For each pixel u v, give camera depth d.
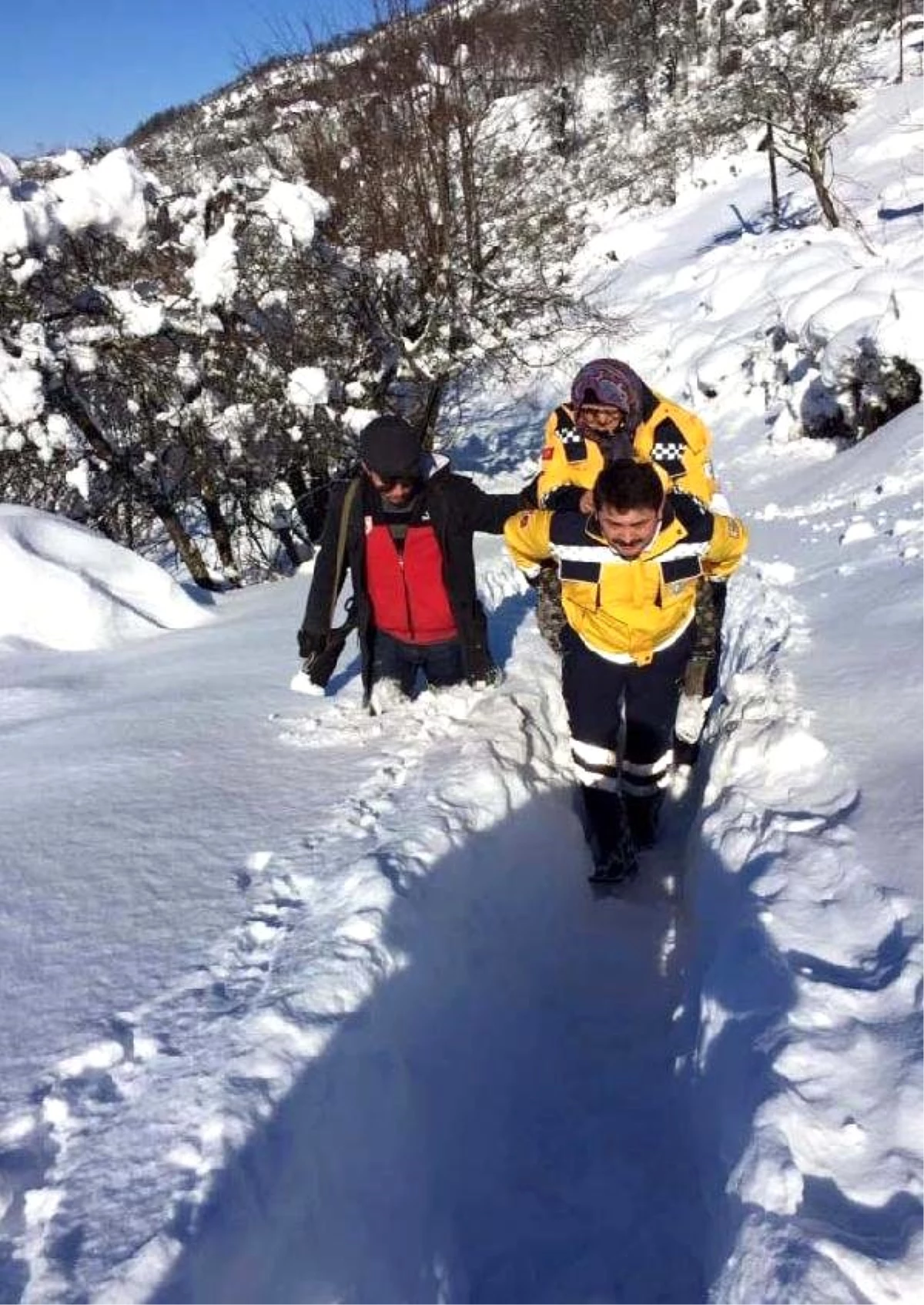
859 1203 1.94
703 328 19.66
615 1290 2.52
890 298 10.91
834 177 24.78
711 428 15.34
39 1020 2.66
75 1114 2.32
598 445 3.97
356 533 4.47
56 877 3.44
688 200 32.44
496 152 15.04
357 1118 2.51
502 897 3.70
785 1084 2.19
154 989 2.78
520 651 5.59
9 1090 2.40
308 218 11.81
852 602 5.26
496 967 3.44
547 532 3.66
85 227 10.73
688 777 4.53
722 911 3.12
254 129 15.29
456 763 4.13
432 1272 2.48
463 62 14.55
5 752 4.96
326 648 4.81
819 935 2.64
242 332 12.38
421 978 3.04
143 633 7.71
